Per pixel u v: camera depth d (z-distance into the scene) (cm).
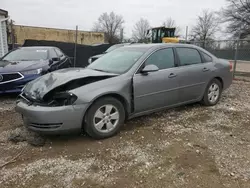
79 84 381
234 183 277
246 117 496
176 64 484
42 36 4053
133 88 414
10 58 777
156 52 460
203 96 545
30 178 288
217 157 333
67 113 353
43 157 335
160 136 400
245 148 360
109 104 389
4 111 541
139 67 429
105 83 389
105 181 282
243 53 1369
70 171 301
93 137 384
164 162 321
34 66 660
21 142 380
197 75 515
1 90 620
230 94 706
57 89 364
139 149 356
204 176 290
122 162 321
